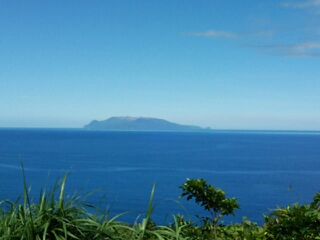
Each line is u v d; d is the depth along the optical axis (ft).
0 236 16.19
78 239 16.71
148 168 610.24
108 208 18.15
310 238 20.49
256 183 459.73
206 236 22.67
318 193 21.26
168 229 18.17
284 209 21.67
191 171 583.58
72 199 17.81
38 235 16.16
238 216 232.73
